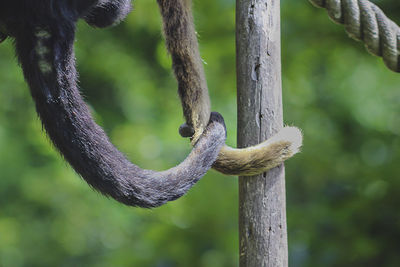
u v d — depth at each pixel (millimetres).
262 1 10070
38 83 9039
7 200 35719
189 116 9586
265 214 10047
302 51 24906
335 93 29562
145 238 23469
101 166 9000
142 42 37875
